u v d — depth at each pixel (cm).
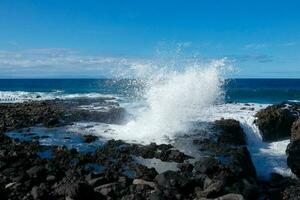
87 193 922
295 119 1805
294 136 1554
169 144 1409
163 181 1009
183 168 1139
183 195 980
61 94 3925
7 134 1544
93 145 1409
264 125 1761
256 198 1062
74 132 1606
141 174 1079
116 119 1864
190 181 1012
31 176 1015
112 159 1241
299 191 1122
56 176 1048
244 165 1253
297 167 1352
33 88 6419
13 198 906
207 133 1555
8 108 2228
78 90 5406
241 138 1655
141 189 980
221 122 1712
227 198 935
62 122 1805
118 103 2478
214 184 984
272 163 1465
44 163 1155
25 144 1364
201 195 968
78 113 1955
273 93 4900
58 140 1465
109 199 931
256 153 1592
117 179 1047
